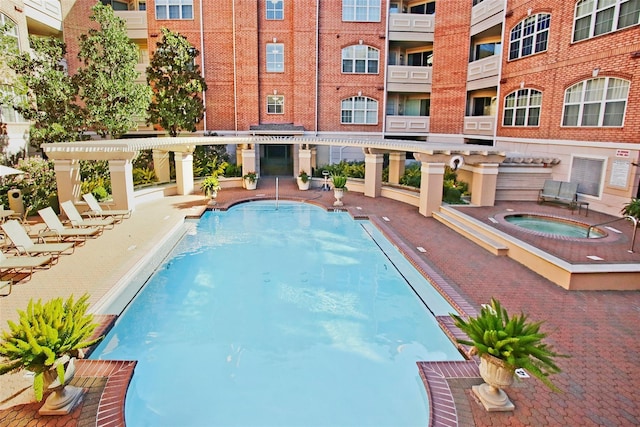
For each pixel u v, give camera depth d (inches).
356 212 661.9
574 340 277.0
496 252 446.9
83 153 570.6
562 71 656.4
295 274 432.5
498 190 662.5
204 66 997.2
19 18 772.0
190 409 230.2
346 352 289.1
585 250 408.2
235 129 1026.1
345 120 1053.2
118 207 617.9
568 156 639.1
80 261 402.0
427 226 572.1
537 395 221.0
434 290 369.4
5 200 590.9
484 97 990.4
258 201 775.1
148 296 377.1
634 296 347.6
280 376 261.7
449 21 957.2
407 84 1043.3
